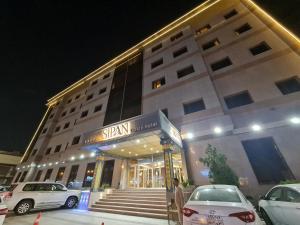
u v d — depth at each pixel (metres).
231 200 4.30
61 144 25.19
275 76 12.11
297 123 9.74
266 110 11.09
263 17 16.05
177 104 15.31
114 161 16.97
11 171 37.38
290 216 4.63
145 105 17.88
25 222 7.46
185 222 4.02
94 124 21.84
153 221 7.76
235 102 12.88
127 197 11.48
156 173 14.20
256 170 9.91
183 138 13.08
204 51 17.75
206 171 11.19
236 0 19.72
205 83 14.68
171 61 19.31
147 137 10.74
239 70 14.06
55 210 10.94
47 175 22.73
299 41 12.45
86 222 7.56
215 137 11.85
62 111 32.47
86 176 17.94
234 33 17.05
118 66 26.95
